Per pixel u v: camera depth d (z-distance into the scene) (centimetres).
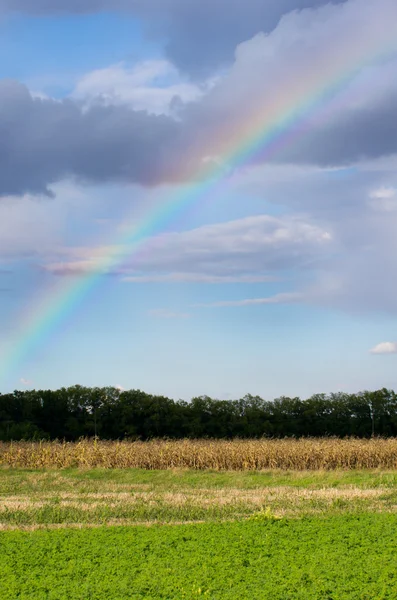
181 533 1617
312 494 2403
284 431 6894
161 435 6556
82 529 1688
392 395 6969
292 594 1120
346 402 7094
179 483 2880
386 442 3834
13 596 1123
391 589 1135
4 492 2577
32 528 1761
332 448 3631
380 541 1516
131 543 1502
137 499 2275
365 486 2692
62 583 1203
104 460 3603
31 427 5662
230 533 1608
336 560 1341
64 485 2784
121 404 6606
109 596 1126
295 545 1479
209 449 3644
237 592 1134
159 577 1230
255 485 2773
